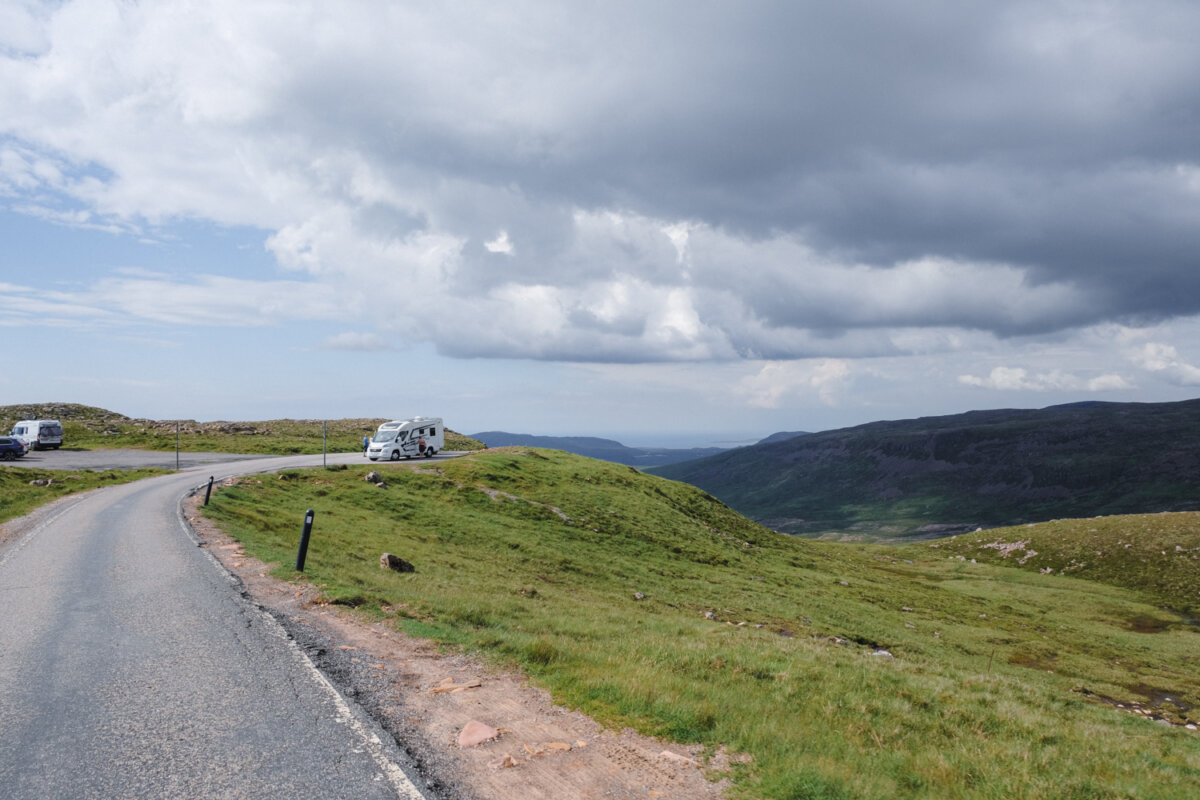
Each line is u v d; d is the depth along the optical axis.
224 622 12.89
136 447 79.69
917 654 34.84
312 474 49.66
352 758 7.01
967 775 8.34
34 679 9.55
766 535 78.69
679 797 6.65
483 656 11.74
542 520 50.03
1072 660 41.00
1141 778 9.27
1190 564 83.31
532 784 6.68
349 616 14.19
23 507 32.34
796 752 8.01
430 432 70.44
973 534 117.88
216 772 6.62
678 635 18.84
